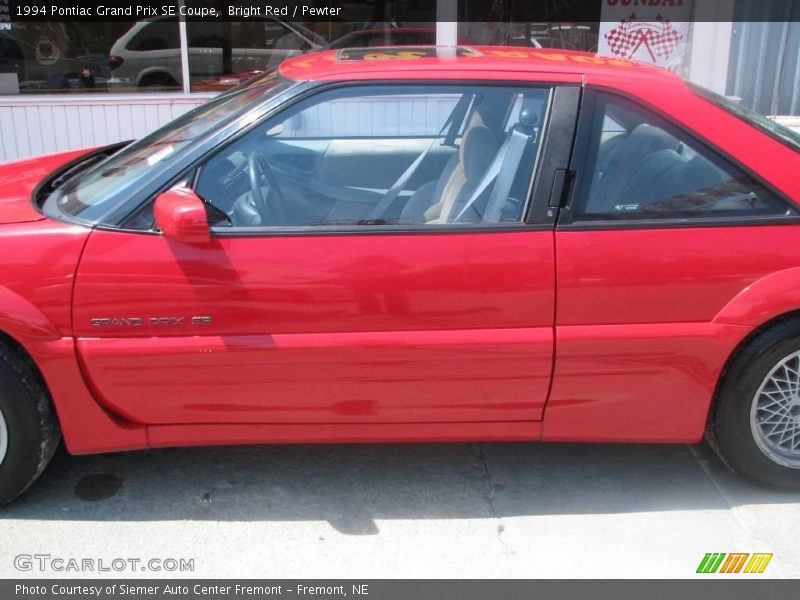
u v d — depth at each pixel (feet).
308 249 9.08
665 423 9.81
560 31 23.90
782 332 9.36
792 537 9.47
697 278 9.18
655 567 8.93
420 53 10.78
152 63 23.08
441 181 10.07
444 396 9.51
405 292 9.10
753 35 23.93
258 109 9.53
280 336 9.16
